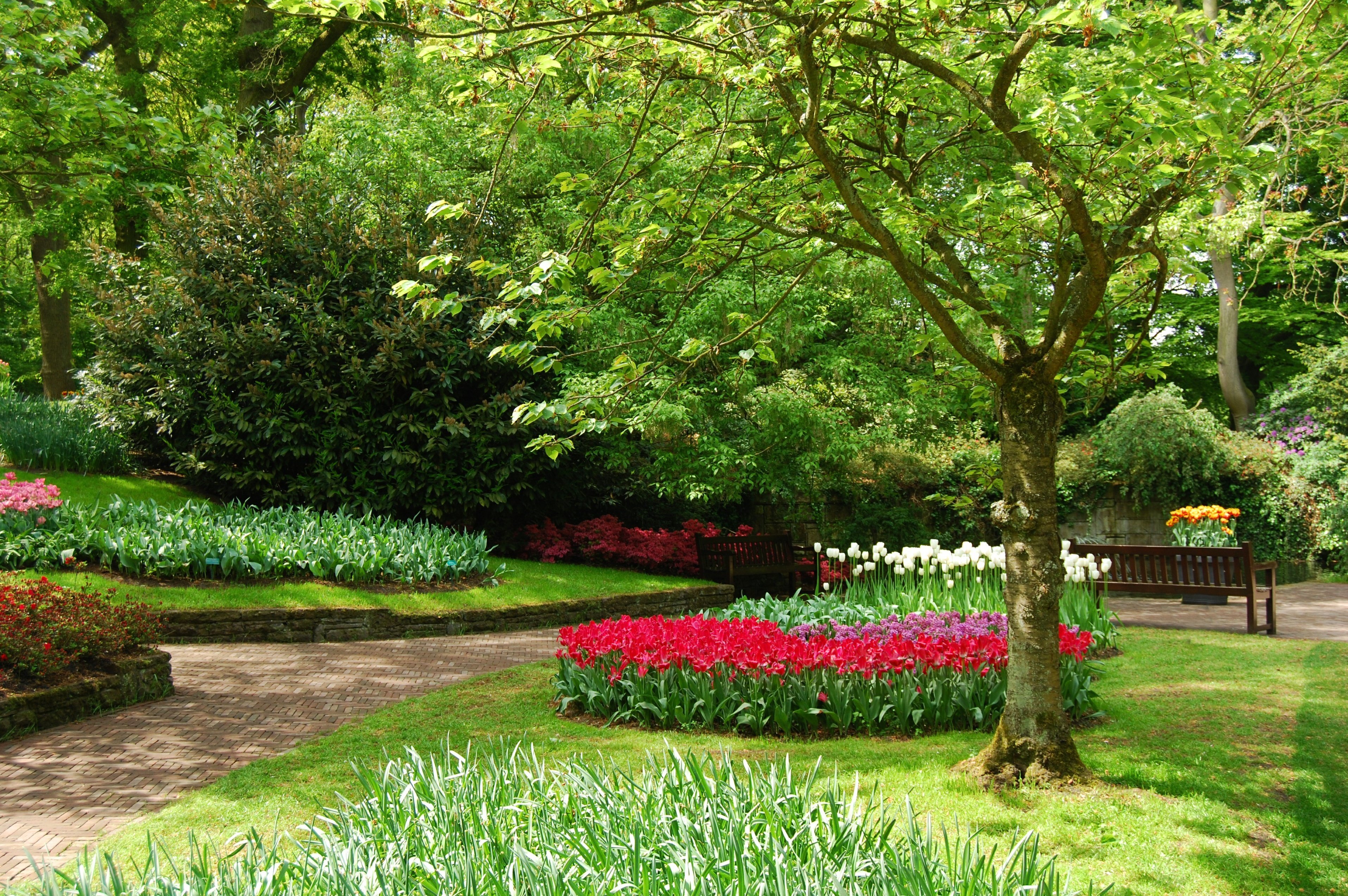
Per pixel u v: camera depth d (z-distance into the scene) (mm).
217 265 13000
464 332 12852
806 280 11078
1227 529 13141
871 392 13383
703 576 14109
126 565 9266
